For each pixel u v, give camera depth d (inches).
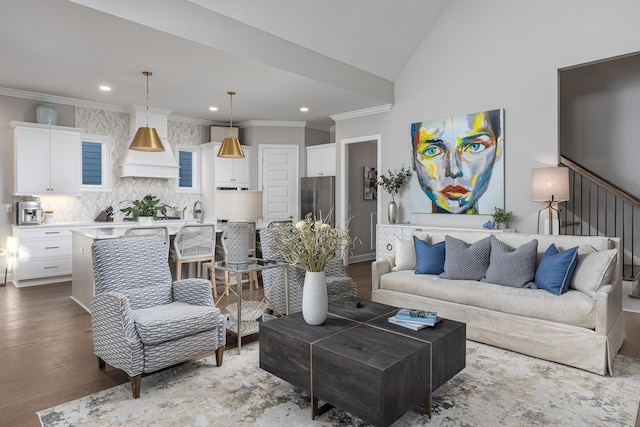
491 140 199.0
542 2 184.9
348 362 76.0
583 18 173.5
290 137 303.1
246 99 233.3
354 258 298.2
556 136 181.2
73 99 231.5
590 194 233.1
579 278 116.0
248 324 128.0
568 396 90.8
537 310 112.4
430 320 93.7
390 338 86.1
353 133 264.7
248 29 166.1
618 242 122.6
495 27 199.3
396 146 240.8
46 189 215.6
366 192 309.6
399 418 80.5
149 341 91.7
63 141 221.0
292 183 303.4
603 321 101.2
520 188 191.9
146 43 150.9
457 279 139.7
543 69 184.5
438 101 221.0
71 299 178.4
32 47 155.0
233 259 129.0
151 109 253.9
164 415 83.8
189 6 147.2
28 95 217.6
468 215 210.7
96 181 248.2
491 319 120.4
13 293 190.1
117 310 92.9
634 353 115.1
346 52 204.8
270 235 147.3
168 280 117.6
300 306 144.8
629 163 224.1
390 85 238.5
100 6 126.3
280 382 99.0
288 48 182.1
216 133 292.5
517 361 110.0
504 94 196.4
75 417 82.9
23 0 120.3
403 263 157.0
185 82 199.6
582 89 237.3
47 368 106.7
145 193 266.8
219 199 127.7
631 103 222.8
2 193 213.3
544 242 134.0
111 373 104.1
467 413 84.1
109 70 181.9
